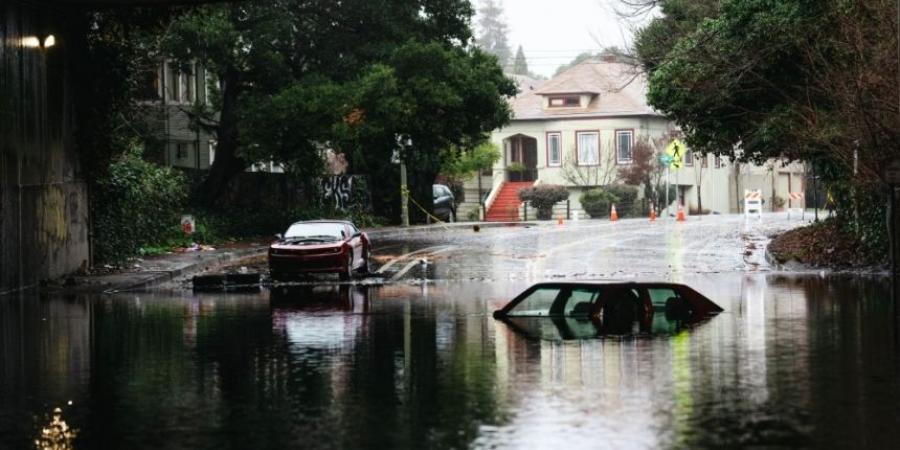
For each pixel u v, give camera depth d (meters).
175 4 37.25
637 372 16.45
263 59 56.75
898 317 24.00
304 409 13.81
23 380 16.56
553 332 21.81
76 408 14.21
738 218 74.25
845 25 34.53
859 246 39.91
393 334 21.73
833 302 27.55
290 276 38.06
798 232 49.25
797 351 18.66
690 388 15.00
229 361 18.19
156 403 14.45
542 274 38.12
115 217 42.34
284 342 20.66
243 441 12.06
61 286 34.84
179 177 52.16
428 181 79.62
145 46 53.25
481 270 39.94
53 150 36.03
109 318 25.73
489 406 13.83
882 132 33.84
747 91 41.19
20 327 23.92
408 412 13.51
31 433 12.73
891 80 33.31
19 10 33.06
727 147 45.06
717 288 31.86
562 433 12.17
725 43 40.53
